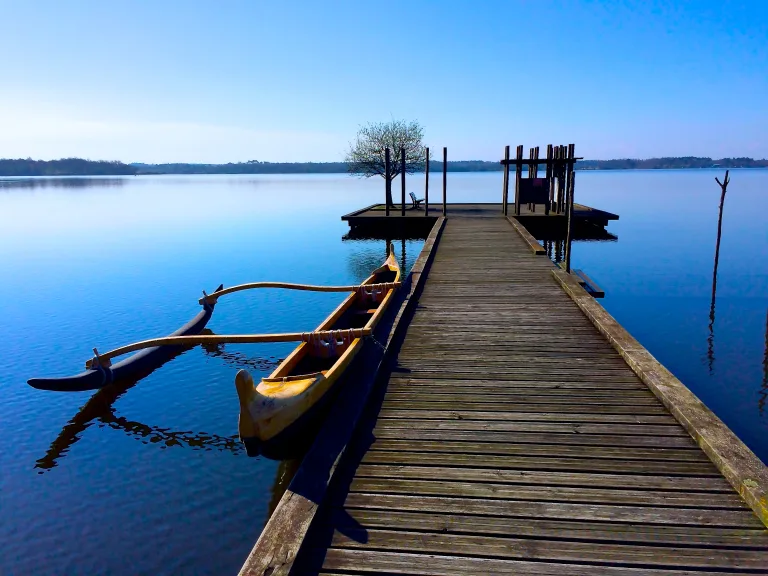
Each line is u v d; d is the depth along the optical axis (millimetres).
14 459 6285
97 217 38875
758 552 3016
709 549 3049
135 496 5504
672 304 12359
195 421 7164
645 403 4941
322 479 3738
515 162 20016
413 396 5246
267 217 37969
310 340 6609
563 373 5711
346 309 8469
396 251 20828
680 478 3730
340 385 5656
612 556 3021
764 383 7887
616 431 4422
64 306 13477
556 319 7746
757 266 16625
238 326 11305
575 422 4605
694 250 19922
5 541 4863
